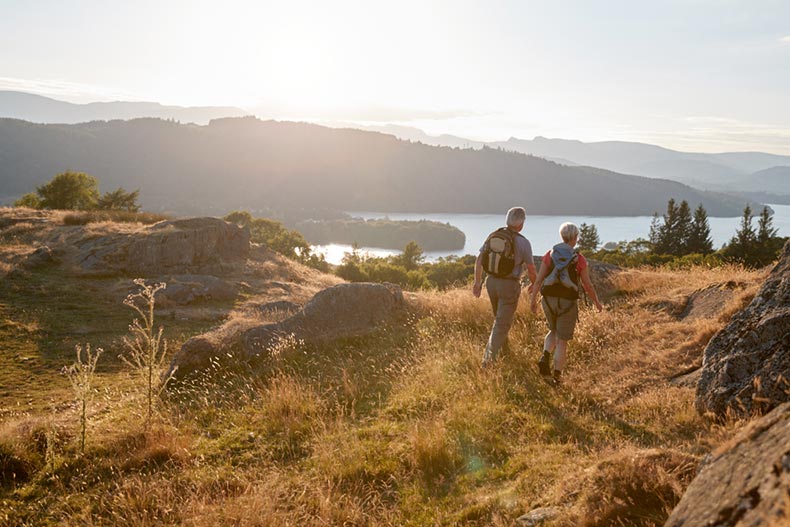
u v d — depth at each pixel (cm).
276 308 1413
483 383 645
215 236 2086
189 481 486
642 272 1103
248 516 411
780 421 244
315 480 471
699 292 825
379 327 932
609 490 346
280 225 7231
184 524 413
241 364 795
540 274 651
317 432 570
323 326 895
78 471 518
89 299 1445
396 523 404
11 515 451
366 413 618
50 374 892
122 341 1083
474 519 389
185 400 695
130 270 1786
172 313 1386
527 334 823
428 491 443
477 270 720
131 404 693
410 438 518
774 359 443
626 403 571
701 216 12212
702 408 488
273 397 644
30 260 1720
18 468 520
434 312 991
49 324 1192
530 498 391
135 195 6869
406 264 8275
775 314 466
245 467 512
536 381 658
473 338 867
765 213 8475
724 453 258
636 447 449
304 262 4847
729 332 504
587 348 756
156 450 538
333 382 721
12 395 784
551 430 520
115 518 434
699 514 223
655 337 723
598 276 1080
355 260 5544
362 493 450
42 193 6306
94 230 2112
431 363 732
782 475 195
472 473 460
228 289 1686
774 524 168
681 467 352
